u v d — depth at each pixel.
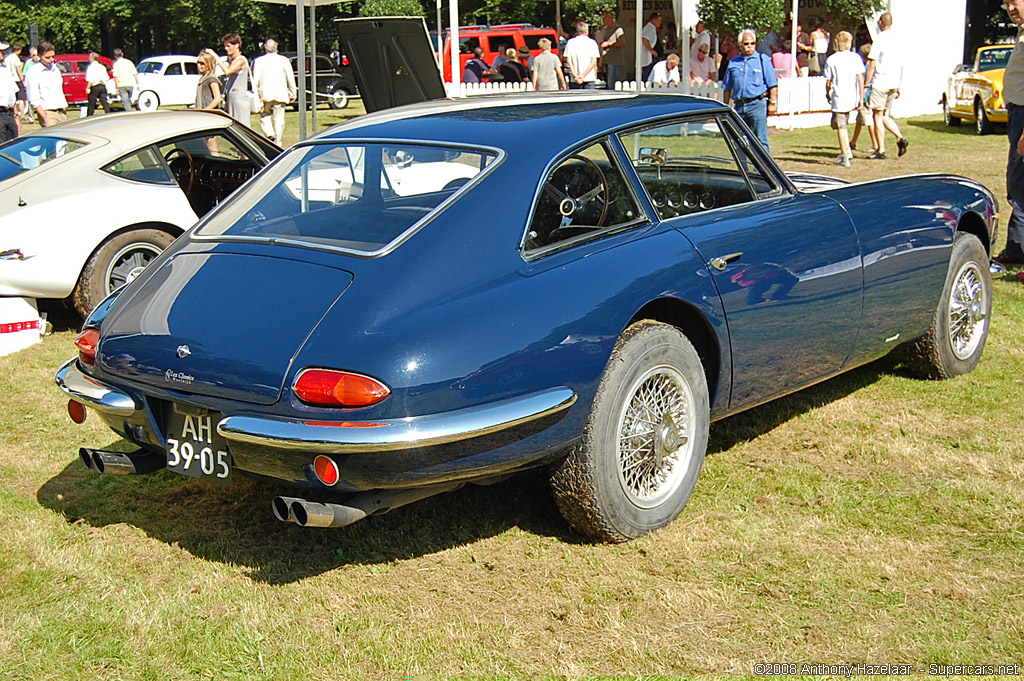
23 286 6.26
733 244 3.78
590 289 3.30
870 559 3.36
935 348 5.02
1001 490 3.85
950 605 3.06
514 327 3.12
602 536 3.49
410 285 3.08
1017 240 7.40
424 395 2.95
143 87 28.95
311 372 2.96
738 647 2.89
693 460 3.70
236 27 40.94
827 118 20.06
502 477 3.37
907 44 21.48
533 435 3.18
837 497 3.85
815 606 3.09
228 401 3.11
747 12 18.97
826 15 22.84
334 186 3.65
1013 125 7.25
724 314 3.69
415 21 9.05
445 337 3.01
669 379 3.58
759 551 3.45
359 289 3.09
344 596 3.25
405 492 3.20
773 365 4.00
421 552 3.55
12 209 6.23
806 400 4.96
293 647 2.96
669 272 3.53
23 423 5.04
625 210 3.62
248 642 2.98
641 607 3.12
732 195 4.05
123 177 6.57
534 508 3.86
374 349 2.95
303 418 2.96
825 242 4.13
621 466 3.46
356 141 3.79
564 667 2.82
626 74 24.83
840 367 4.43
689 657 2.84
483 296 3.12
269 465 3.09
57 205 6.30
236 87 11.90
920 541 3.48
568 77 20.31
